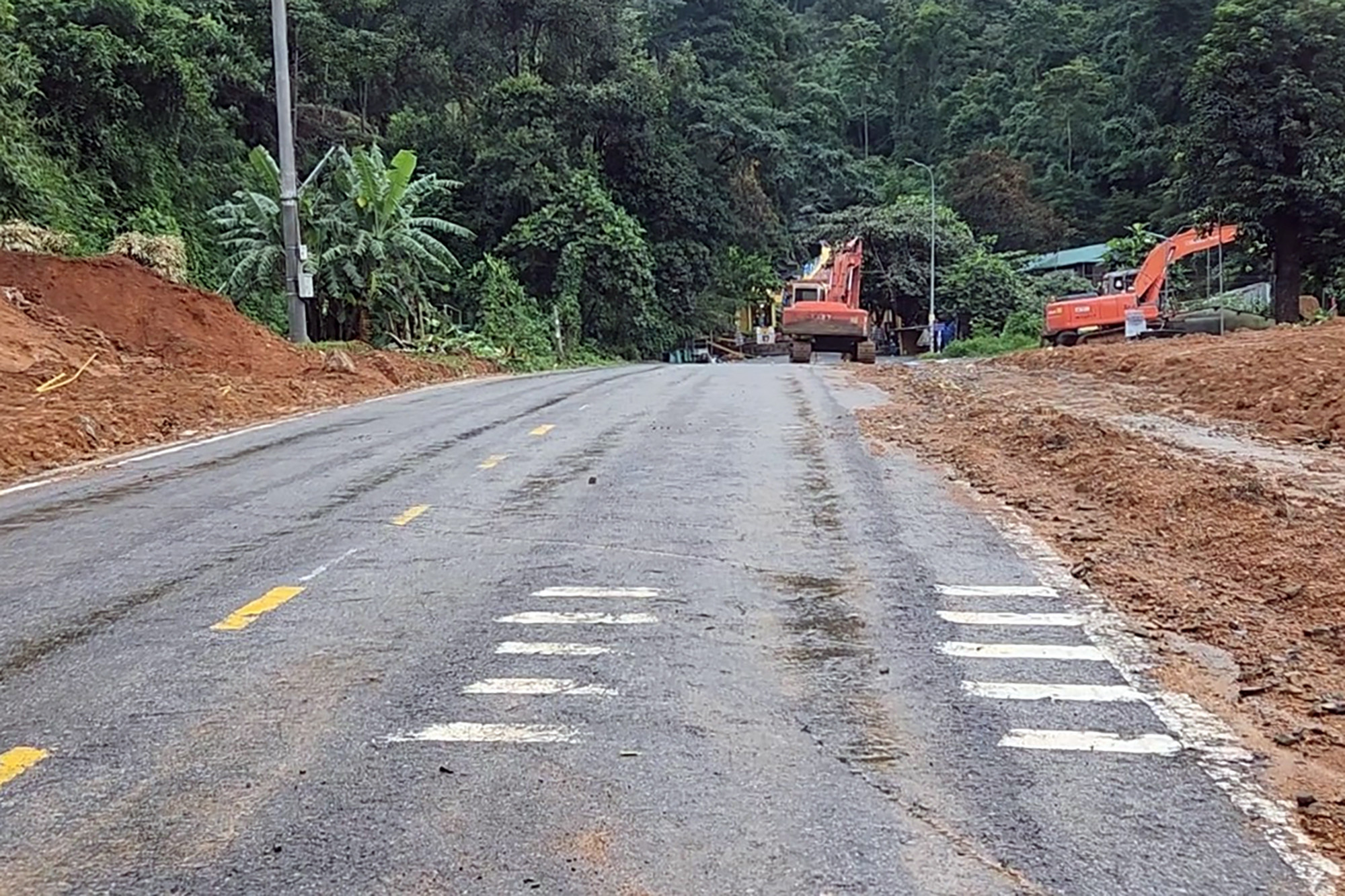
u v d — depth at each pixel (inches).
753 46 2391.7
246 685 165.5
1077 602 205.0
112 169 994.7
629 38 1895.9
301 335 797.9
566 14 1701.5
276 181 975.0
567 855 114.3
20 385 512.4
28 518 291.1
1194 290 1886.1
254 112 1358.3
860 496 302.7
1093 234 2561.5
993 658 174.9
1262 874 110.3
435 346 1000.9
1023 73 2989.7
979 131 2984.7
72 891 108.7
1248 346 607.2
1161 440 395.2
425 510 291.1
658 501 297.9
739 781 131.7
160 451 412.2
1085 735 145.2
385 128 1630.2
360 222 968.3
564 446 400.2
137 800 128.3
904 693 160.2
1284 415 432.1
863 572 226.2
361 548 250.4
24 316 621.0
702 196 1833.2
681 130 1920.5
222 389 569.3
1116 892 106.7
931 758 138.3
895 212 2187.5
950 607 202.4
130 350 652.1
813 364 975.0
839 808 124.6
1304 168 1078.4
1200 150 1122.7
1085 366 691.4
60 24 953.5
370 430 460.1
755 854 114.3
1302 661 173.5
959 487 315.6
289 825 121.4
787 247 2114.9
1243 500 281.7
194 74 1082.1
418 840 117.9
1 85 826.8
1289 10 1088.8
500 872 111.0
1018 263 2319.1
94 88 951.6
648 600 208.2
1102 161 2645.2
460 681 166.1
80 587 220.8
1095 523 269.0
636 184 1712.6
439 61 1685.5
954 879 109.1
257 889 108.3
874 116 3280.0
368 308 976.3
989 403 513.0
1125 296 1144.2
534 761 137.6
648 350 1641.2
